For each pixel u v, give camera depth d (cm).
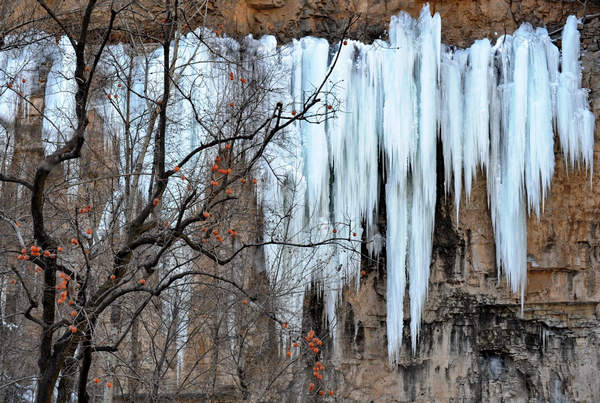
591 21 1728
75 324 862
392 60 1683
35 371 1314
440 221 1734
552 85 1688
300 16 1775
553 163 1670
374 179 1692
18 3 1440
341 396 1689
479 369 1741
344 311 1716
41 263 848
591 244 1706
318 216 1678
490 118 1703
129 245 922
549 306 1717
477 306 1728
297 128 1678
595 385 1697
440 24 1684
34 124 1673
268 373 1535
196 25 1558
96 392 1327
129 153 1311
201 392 1516
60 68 1653
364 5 1777
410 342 1728
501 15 1761
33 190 829
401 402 1717
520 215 1684
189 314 1409
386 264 1712
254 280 1584
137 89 1605
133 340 1241
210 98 1560
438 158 1734
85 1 1593
